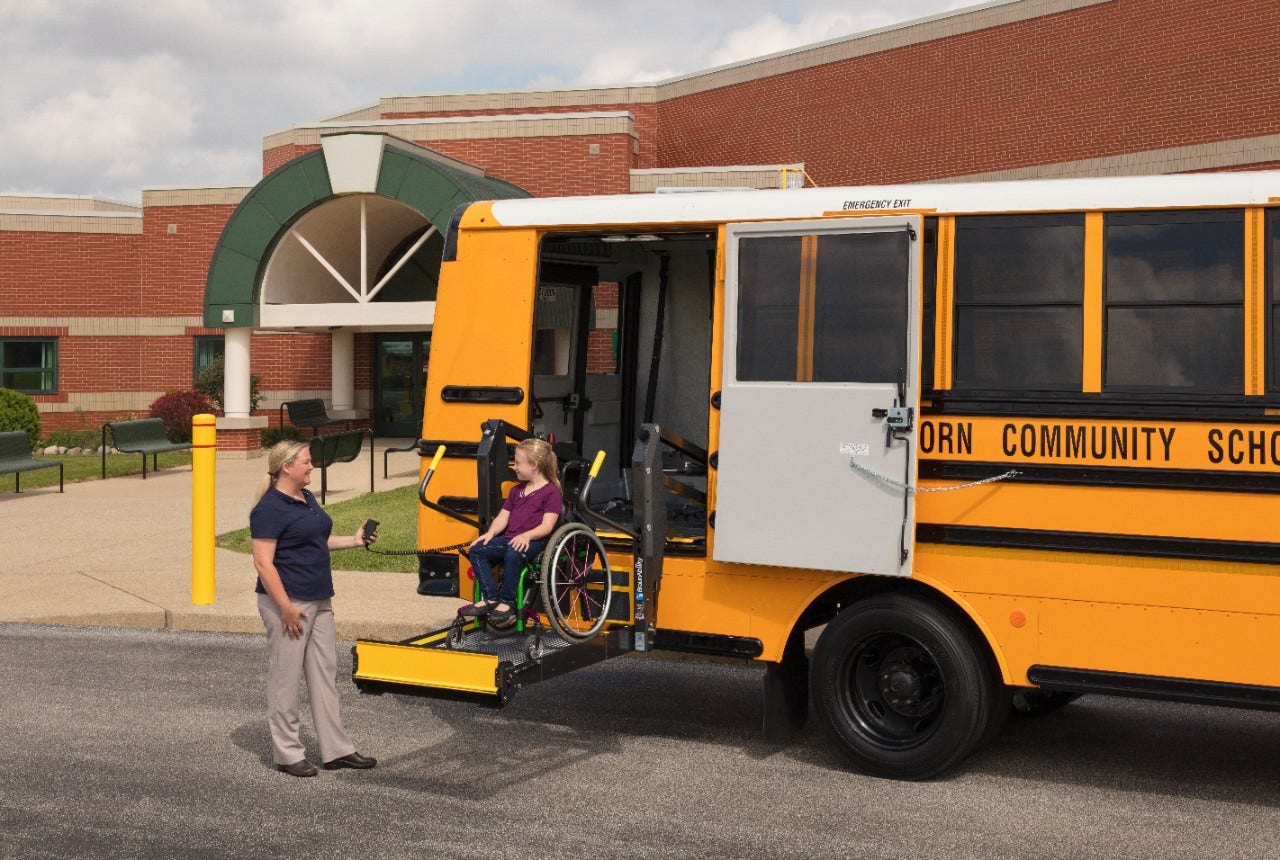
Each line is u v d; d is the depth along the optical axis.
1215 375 6.11
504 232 7.62
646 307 9.48
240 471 21.72
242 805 6.27
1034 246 6.45
